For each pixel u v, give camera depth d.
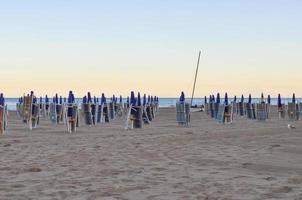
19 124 25.66
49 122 28.08
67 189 6.71
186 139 15.27
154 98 44.56
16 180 7.45
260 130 19.33
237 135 16.88
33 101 22.58
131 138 15.62
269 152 11.33
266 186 6.89
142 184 7.11
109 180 7.46
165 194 6.36
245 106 36.78
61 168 8.76
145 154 11.09
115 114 36.97
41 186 6.94
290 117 30.45
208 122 27.69
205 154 11.06
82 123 26.41
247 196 6.21
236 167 8.91
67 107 19.31
